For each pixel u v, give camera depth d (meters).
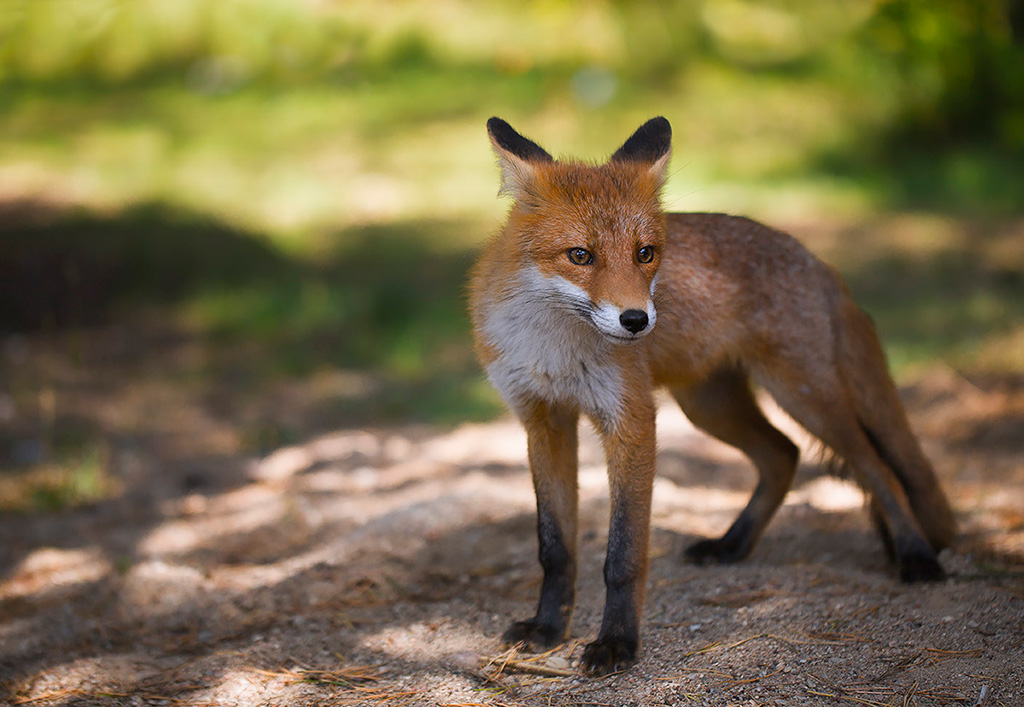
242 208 24.39
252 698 5.94
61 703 6.01
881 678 5.58
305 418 14.12
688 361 7.25
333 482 11.37
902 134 29.08
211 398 14.85
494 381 6.63
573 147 27.75
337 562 8.13
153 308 18.52
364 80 34.41
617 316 5.80
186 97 33.56
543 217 6.25
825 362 7.37
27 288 18.39
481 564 7.99
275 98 33.31
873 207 24.59
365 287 19.66
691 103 31.84
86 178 25.66
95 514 10.54
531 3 36.56
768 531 8.84
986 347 14.85
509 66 34.38
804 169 27.56
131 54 36.00
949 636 5.93
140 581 7.88
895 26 28.52
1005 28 28.69
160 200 23.83
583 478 10.27
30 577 8.67
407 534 8.58
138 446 12.82
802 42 36.03
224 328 17.80
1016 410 12.32
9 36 36.16
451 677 5.92
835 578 7.06
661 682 5.68
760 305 7.31
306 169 27.80
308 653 6.49
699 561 7.77
